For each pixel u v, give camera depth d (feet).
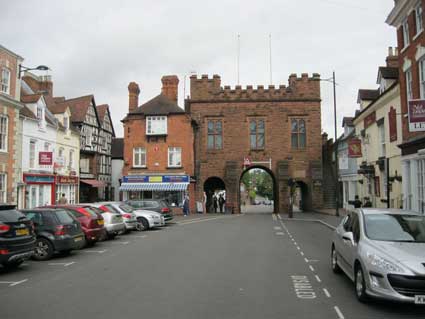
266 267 35.91
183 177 124.98
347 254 28.43
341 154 124.88
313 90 132.77
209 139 134.41
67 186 109.70
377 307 23.53
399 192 70.33
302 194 142.20
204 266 36.42
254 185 371.35
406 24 63.93
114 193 159.33
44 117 96.32
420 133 58.08
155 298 25.59
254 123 133.80
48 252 41.70
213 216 115.85
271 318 21.49
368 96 99.66
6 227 33.58
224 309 23.17
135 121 130.11
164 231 71.10
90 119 139.85
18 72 81.92
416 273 21.52
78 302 24.81
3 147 77.92
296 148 132.16
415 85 58.85
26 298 25.91
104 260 40.91
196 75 135.64
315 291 27.35
